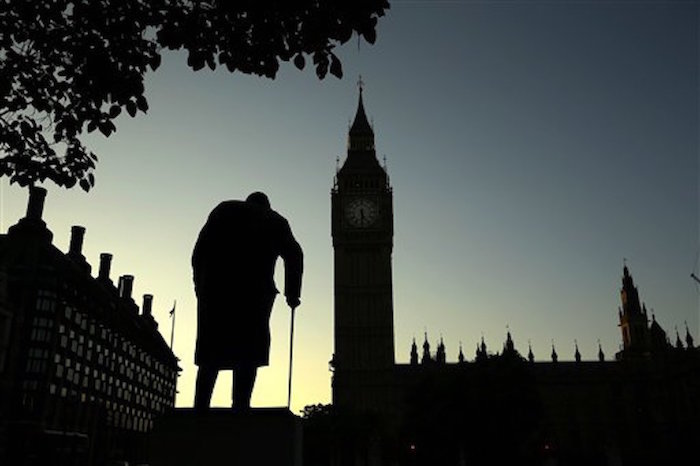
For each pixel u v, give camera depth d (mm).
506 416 65750
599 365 155375
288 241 8539
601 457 86625
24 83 10094
